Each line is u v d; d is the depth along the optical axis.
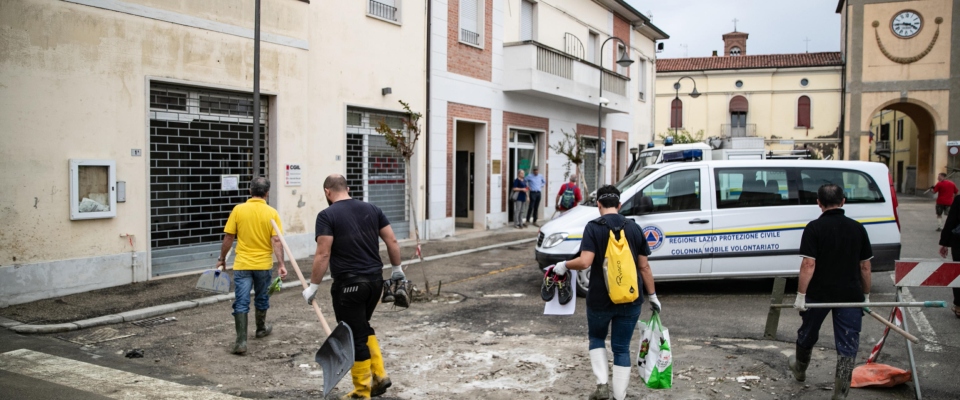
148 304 8.42
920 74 39.12
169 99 10.30
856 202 9.18
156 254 10.20
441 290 9.92
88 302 8.47
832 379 5.76
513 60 18.72
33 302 8.41
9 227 8.24
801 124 46.25
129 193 9.62
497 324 7.80
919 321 7.74
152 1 9.81
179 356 6.44
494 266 12.31
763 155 16.75
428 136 15.93
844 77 42.19
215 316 8.13
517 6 19.45
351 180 14.02
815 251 5.12
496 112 18.58
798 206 9.22
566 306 5.30
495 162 18.67
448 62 16.52
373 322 7.86
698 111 48.19
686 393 5.43
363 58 13.86
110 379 5.64
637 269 5.03
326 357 5.02
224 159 11.23
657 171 9.40
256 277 6.82
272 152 11.88
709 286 10.10
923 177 42.84
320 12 12.77
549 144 21.39
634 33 27.97
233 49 11.03
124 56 9.48
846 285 5.08
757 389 5.52
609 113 25.83
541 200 21.16
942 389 5.50
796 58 47.12
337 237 5.21
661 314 8.24
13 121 8.27
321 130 12.88
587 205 9.99
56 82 8.70
